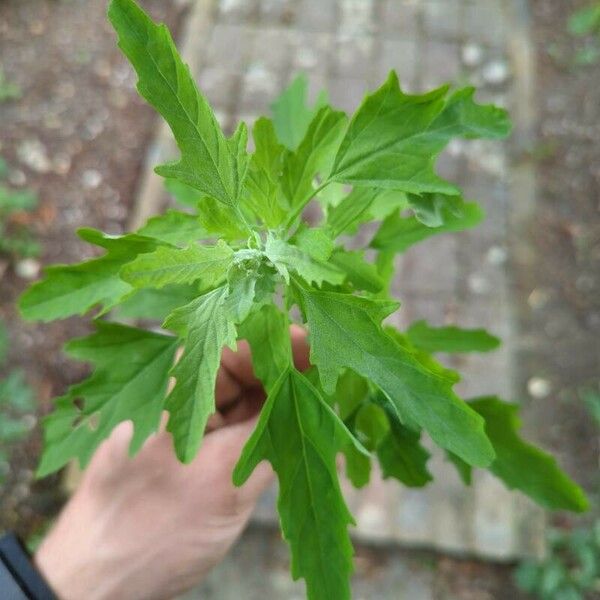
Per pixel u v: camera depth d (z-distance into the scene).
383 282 0.21
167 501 0.29
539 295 0.57
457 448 0.18
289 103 0.27
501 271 0.57
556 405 0.54
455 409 0.18
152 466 0.28
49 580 0.29
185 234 0.21
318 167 0.21
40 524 0.49
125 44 0.17
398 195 0.23
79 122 0.66
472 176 0.62
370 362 0.18
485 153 0.63
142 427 0.24
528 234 0.59
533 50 0.70
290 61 0.68
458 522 0.49
